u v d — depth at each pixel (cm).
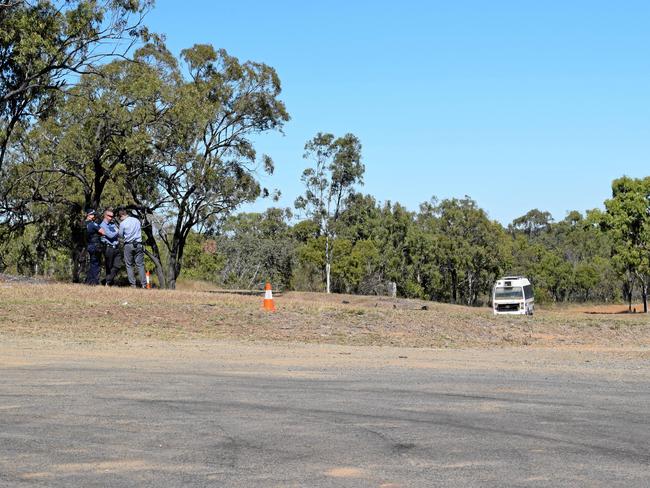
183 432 744
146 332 1662
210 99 4862
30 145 4612
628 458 669
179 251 5006
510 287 4403
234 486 574
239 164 5053
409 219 8656
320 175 7656
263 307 2084
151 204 4853
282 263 8694
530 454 679
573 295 10888
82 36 3488
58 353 1317
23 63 3369
